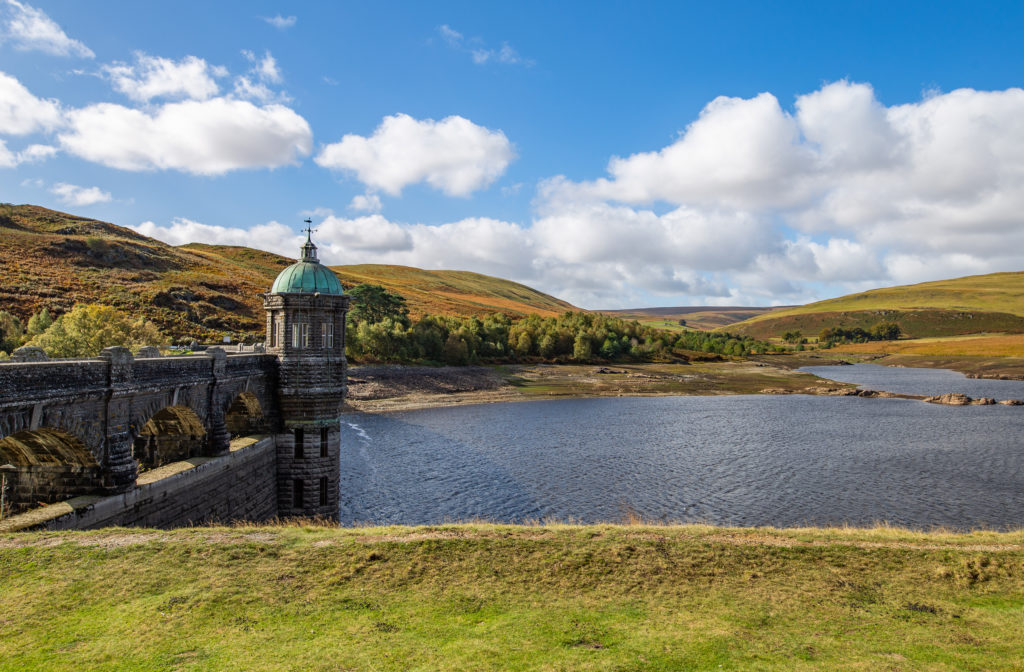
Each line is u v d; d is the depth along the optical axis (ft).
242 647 48.75
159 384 88.28
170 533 71.51
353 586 60.29
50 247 456.04
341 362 133.49
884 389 457.27
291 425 128.47
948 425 285.02
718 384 467.11
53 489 80.43
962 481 183.32
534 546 68.74
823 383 484.74
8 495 80.43
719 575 63.98
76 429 74.13
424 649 48.80
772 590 61.05
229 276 565.94
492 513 150.92
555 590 60.49
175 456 105.91
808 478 186.50
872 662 47.57
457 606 57.06
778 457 215.51
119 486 80.12
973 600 60.08
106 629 51.08
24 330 291.99
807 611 57.16
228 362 109.19
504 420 290.76
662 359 636.07
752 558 67.41
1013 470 197.16
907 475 190.29
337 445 134.10
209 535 70.64
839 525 142.92
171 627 51.67
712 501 162.61
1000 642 51.29
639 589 60.90
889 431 269.03
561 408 335.26
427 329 481.87
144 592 57.62
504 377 458.50
